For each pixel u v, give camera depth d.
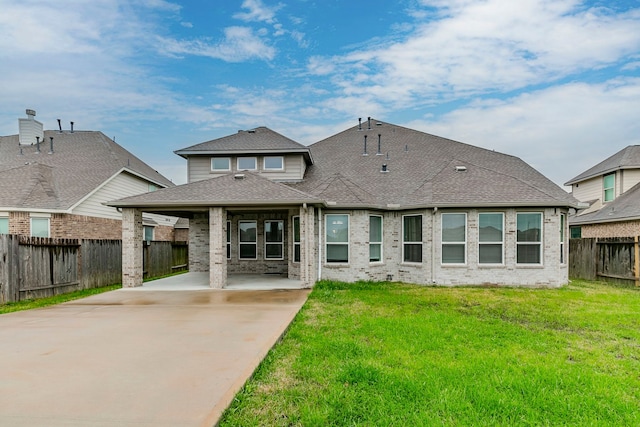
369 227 14.18
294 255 14.39
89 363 4.91
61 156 21.55
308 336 6.42
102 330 6.73
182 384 4.20
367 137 20.42
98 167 20.55
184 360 5.02
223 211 12.46
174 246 19.17
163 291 11.65
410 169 17.19
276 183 13.41
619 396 4.19
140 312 8.38
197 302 9.62
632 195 19.50
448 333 6.60
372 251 14.43
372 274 14.16
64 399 3.82
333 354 5.44
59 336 6.31
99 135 23.86
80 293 12.11
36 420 3.40
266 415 3.70
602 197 22.66
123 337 6.23
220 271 12.23
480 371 4.82
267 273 16.70
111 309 8.78
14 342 5.95
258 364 4.87
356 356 5.40
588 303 9.80
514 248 13.23
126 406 3.66
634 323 7.56
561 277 13.53
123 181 21.31
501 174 14.47
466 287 13.00
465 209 13.43
